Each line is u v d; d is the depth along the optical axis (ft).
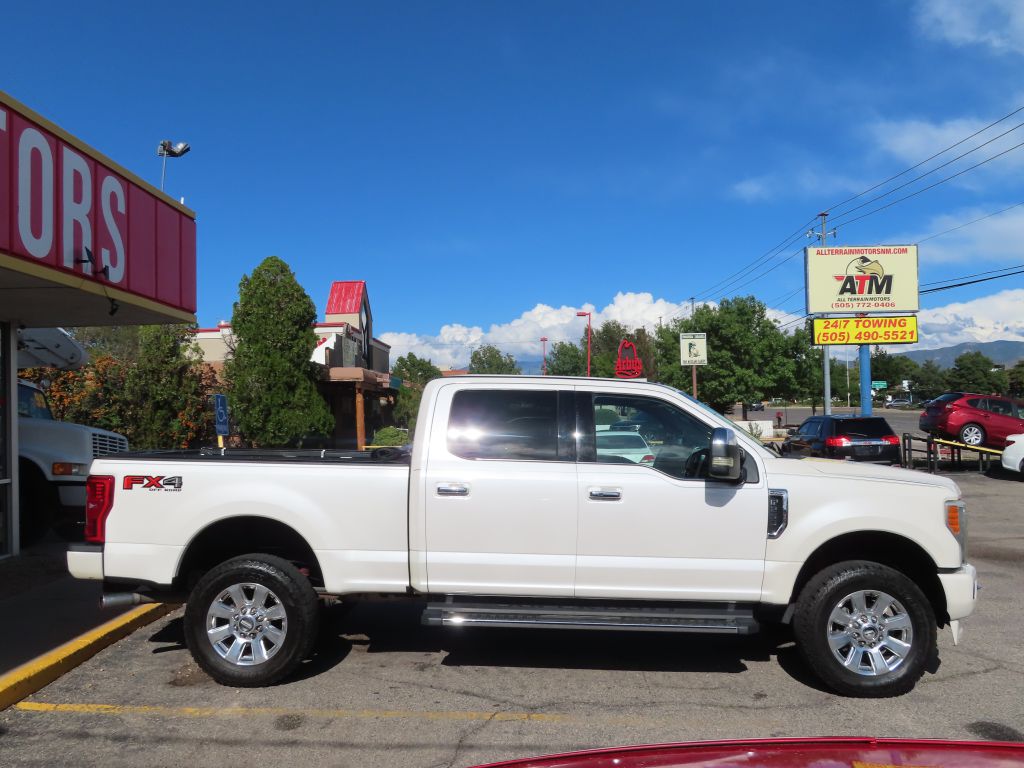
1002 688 16.89
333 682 17.26
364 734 14.58
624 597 16.57
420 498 16.66
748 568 16.47
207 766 13.37
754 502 16.51
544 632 21.16
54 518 32.37
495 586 16.61
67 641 18.86
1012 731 14.66
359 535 16.88
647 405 17.60
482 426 17.24
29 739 14.37
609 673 17.93
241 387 66.28
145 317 31.12
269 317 67.92
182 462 17.17
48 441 31.73
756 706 15.94
